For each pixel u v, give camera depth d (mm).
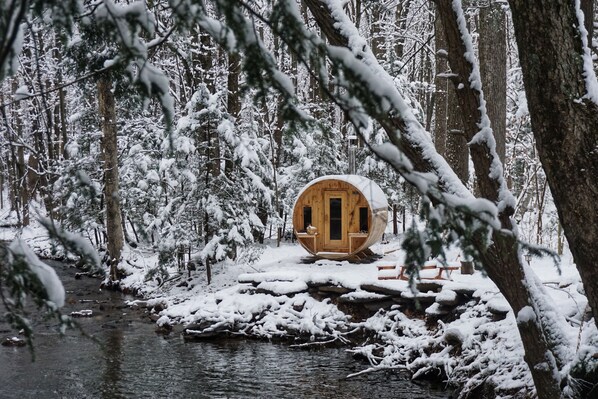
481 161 5039
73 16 2531
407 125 4582
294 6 2180
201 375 8859
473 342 8219
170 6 2244
